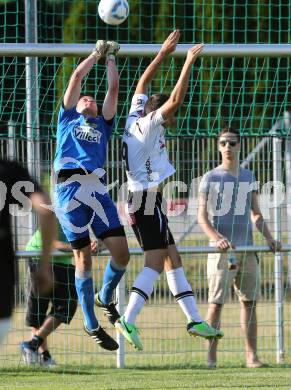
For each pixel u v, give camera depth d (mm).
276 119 36406
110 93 24578
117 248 24312
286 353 30625
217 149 30047
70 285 28844
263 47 26000
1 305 14367
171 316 34719
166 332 32719
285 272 31938
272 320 31875
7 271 14406
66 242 28109
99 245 28141
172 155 29938
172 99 24031
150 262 24547
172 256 25172
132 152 24547
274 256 30484
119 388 24391
